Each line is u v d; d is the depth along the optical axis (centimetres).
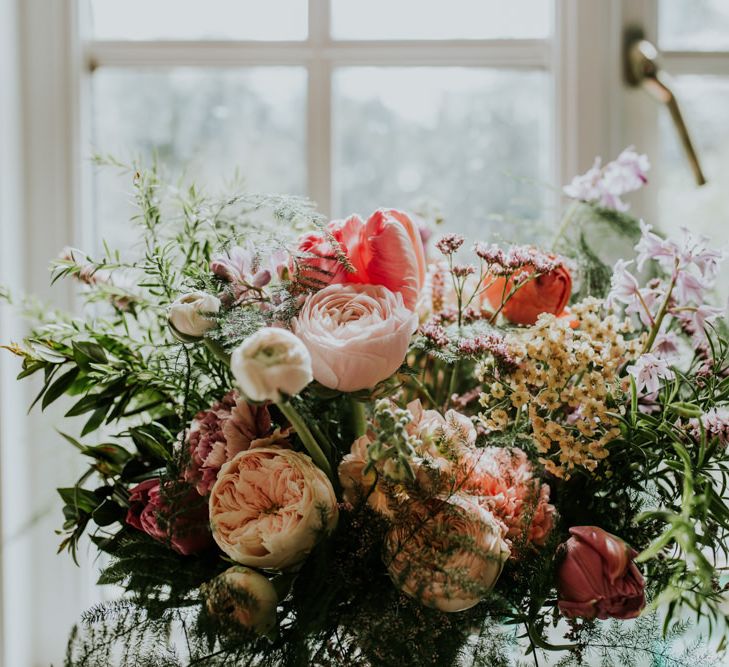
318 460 56
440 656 53
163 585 56
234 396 58
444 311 67
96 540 63
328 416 60
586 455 56
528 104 109
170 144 109
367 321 53
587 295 75
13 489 98
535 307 66
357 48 108
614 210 86
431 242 95
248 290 57
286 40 108
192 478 56
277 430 57
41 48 103
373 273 57
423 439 54
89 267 67
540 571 54
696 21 108
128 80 109
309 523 52
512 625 59
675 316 67
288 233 68
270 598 52
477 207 110
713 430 57
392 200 110
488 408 63
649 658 59
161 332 70
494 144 110
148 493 59
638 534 59
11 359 98
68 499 68
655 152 108
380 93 109
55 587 104
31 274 104
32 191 104
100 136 109
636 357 59
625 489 61
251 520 54
